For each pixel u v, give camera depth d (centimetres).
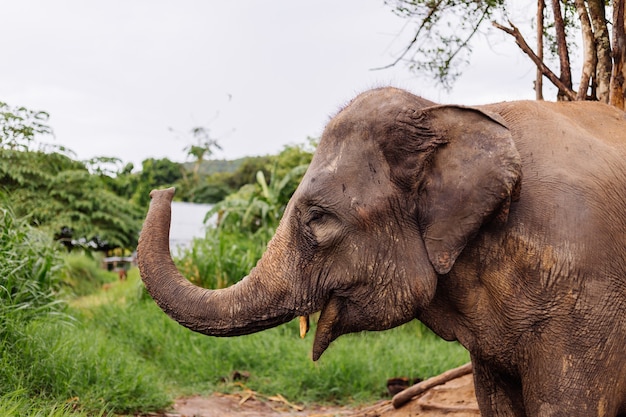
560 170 376
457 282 387
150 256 388
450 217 361
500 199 356
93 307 1052
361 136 369
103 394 604
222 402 720
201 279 1115
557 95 599
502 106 405
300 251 374
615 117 422
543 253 368
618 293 371
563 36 593
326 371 785
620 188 381
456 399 631
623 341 373
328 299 379
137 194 3105
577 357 369
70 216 1823
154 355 850
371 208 364
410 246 367
